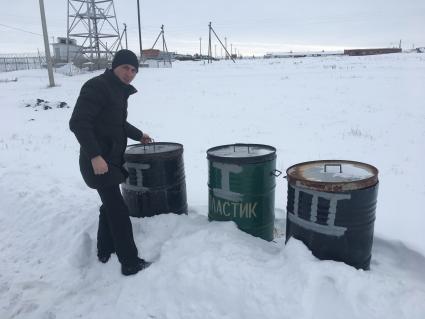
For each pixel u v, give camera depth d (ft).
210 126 36.99
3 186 19.24
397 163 23.25
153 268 10.68
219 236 11.12
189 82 83.35
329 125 35.73
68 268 12.33
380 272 10.45
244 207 11.77
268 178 11.96
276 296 8.89
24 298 11.06
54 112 50.11
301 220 10.25
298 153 26.18
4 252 13.78
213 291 9.37
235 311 8.95
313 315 8.40
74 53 170.30
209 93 63.41
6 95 69.77
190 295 9.51
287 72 104.37
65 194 17.84
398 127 33.55
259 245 11.27
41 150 29.37
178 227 12.35
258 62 176.86
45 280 11.89
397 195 17.70
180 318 9.15
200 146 29.04
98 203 16.52
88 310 10.11
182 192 13.64
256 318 8.67
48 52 81.87
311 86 68.13
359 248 9.98
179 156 13.29
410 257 11.44
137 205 13.01
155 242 12.01
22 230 15.26
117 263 11.76
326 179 10.09
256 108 47.09
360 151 26.32
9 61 196.54
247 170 11.49
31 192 18.02
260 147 13.43
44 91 75.00
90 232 13.55
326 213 9.73
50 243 13.94
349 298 8.58
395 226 13.96
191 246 11.03
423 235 13.08
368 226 10.00
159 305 9.56
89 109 10.05
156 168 12.67
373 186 9.82
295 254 9.75
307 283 8.87
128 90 11.22
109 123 10.64
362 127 34.30
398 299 8.64
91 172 10.64
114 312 9.71
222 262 9.96
